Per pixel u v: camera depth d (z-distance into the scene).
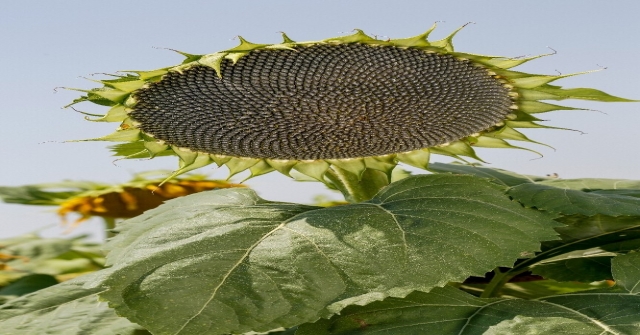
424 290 0.70
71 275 0.86
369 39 0.73
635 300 0.71
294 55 0.75
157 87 0.77
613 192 0.88
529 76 0.79
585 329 0.68
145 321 0.68
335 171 0.91
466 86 0.79
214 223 0.76
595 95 0.80
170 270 0.71
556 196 0.80
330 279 0.70
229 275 0.70
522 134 0.87
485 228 0.74
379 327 0.70
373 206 0.77
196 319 0.68
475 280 0.90
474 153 0.90
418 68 0.77
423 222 0.74
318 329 0.71
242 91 0.77
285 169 0.91
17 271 0.85
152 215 0.83
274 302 0.69
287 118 0.80
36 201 0.92
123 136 0.84
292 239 0.73
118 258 0.74
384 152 0.89
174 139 0.85
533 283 0.98
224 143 0.85
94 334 0.74
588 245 0.84
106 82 0.76
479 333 0.69
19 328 0.74
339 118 0.80
